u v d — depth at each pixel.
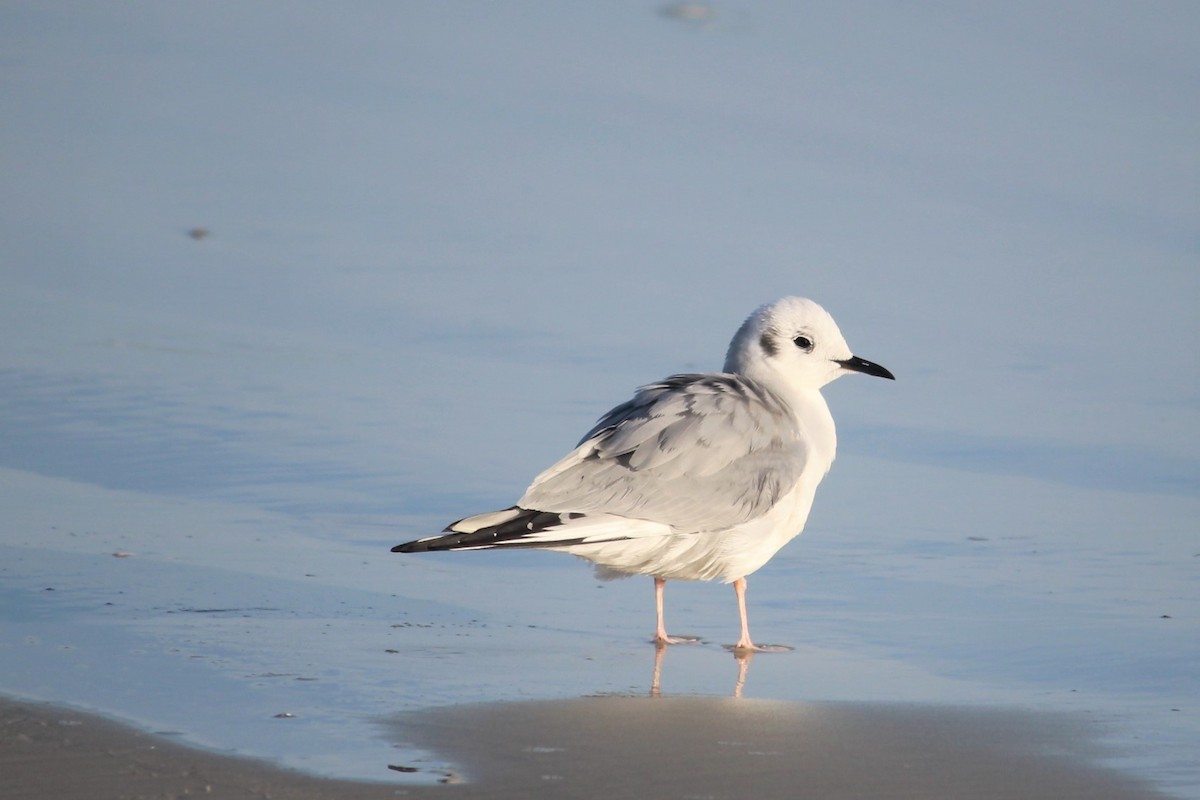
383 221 22.08
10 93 27.72
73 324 18.44
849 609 11.62
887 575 12.26
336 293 19.48
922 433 15.50
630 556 11.09
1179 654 10.50
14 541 12.45
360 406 15.97
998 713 9.45
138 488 13.86
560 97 27.25
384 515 13.37
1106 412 15.91
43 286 19.64
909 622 11.28
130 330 18.25
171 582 11.65
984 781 8.31
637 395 11.84
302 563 12.23
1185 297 19.14
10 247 20.94
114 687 9.38
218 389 16.44
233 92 27.94
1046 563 12.38
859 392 16.61
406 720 9.02
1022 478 14.34
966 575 12.18
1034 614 11.35
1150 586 11.84
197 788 7.84
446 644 10.63
